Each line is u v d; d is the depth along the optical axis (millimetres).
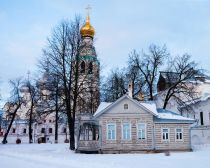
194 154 36969
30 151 45062
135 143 42812
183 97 68312
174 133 43625
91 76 48062
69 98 45469
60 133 102375
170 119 43781
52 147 53000
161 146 43000
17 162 28094
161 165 24594
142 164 25422
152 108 45438
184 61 57312
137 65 59344
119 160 29500
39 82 47250
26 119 90562
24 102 76000
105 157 33938
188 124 44031
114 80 64562
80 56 47281
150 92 58406
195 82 66750
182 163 26234
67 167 23156
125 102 43875
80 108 48562
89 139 47188
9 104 75750
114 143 42875
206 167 23344
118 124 43375
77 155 37625
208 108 61094
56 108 46500
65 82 45344
